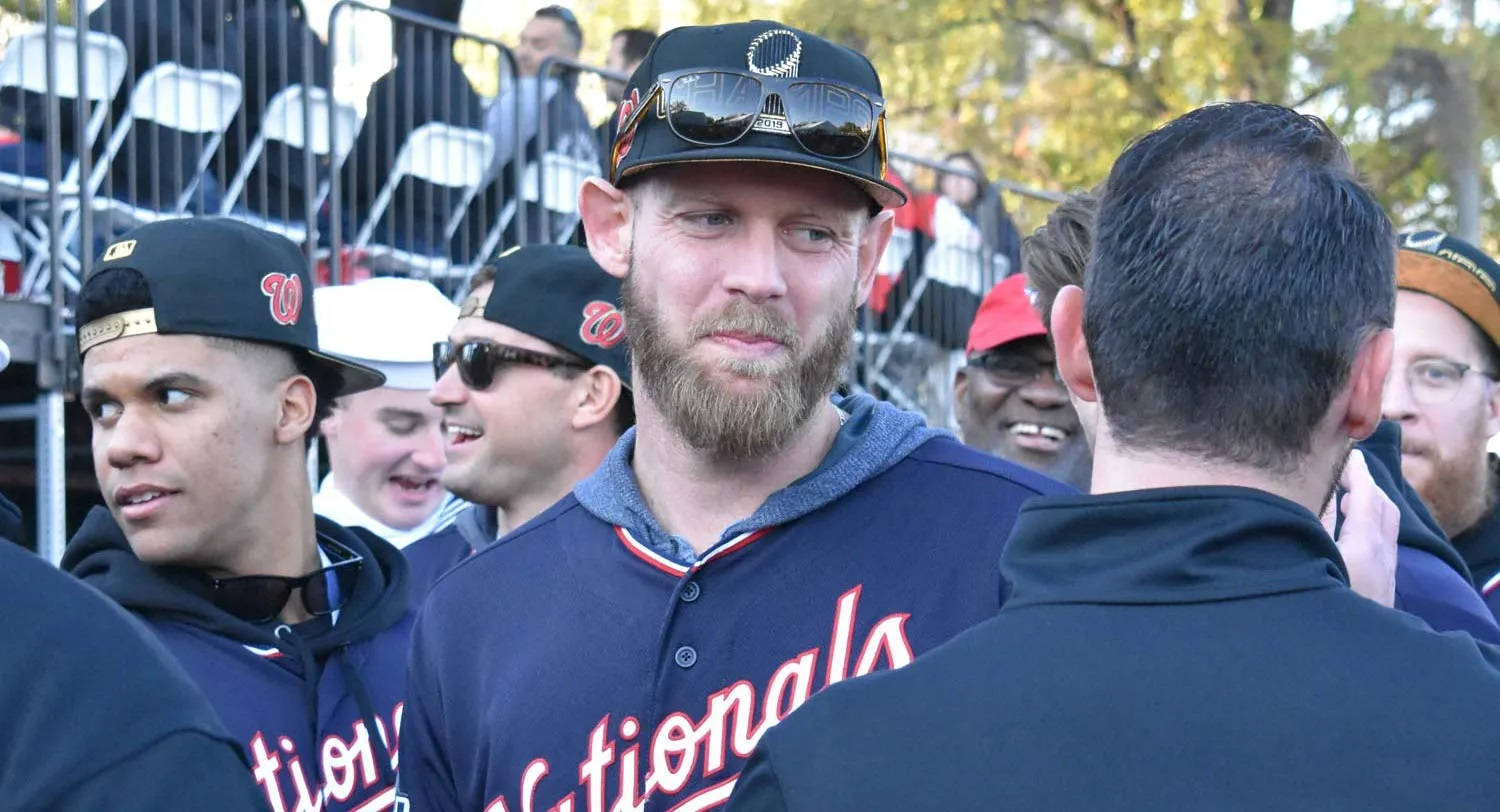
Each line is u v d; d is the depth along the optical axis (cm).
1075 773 114
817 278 185
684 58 184
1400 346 278
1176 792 112
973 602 180
